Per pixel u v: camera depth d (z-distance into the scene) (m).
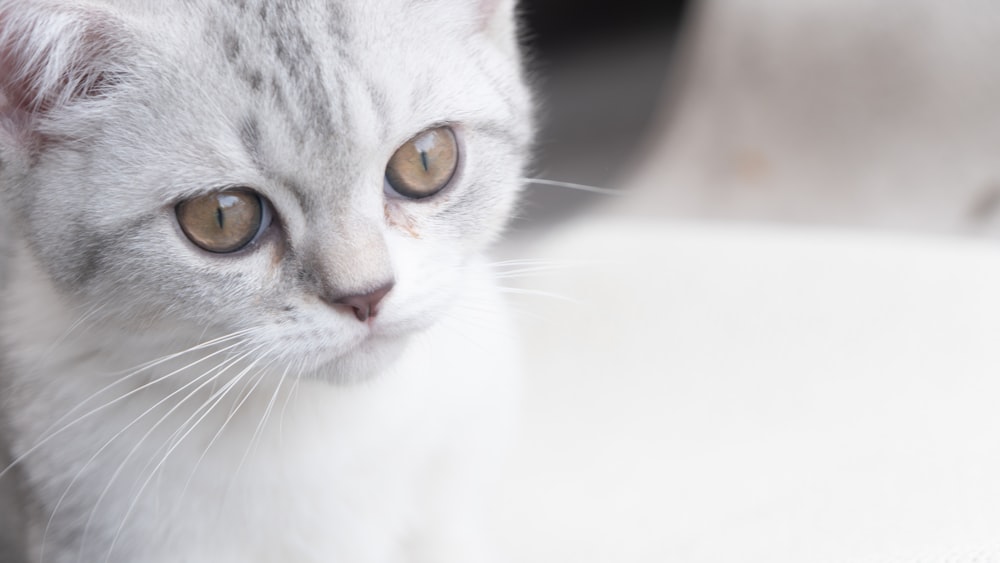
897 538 0.50
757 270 0.63
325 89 0.47
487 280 0.52
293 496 0.50
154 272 0.47
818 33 0.82
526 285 0.63
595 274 0.64
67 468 0.49
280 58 0.47
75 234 0.47
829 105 0.82
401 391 0.51
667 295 0.62
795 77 0.83
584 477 0.56
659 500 0.55
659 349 0.60
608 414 0.58
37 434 0.50
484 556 0.54
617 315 0.62
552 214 0.81
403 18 0.48
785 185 0.82
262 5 0.47
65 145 0.47
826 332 0.59
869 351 0.58
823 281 0.61
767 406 0.57
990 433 0.53
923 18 0.79
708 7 0.86
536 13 0.99
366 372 0.48
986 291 0.59
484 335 0.52
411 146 0.48
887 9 0.80
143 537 0.49
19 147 0.47
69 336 0.49
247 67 0.47
